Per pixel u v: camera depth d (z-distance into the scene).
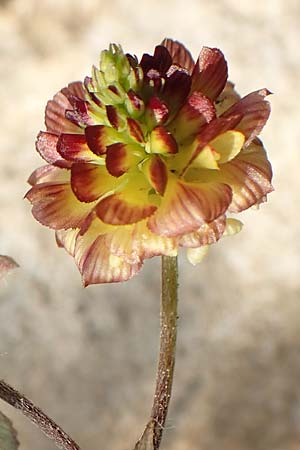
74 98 0.10
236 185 0.10
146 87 0.10
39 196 0.10
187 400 0.20
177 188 0.10
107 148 0.10
